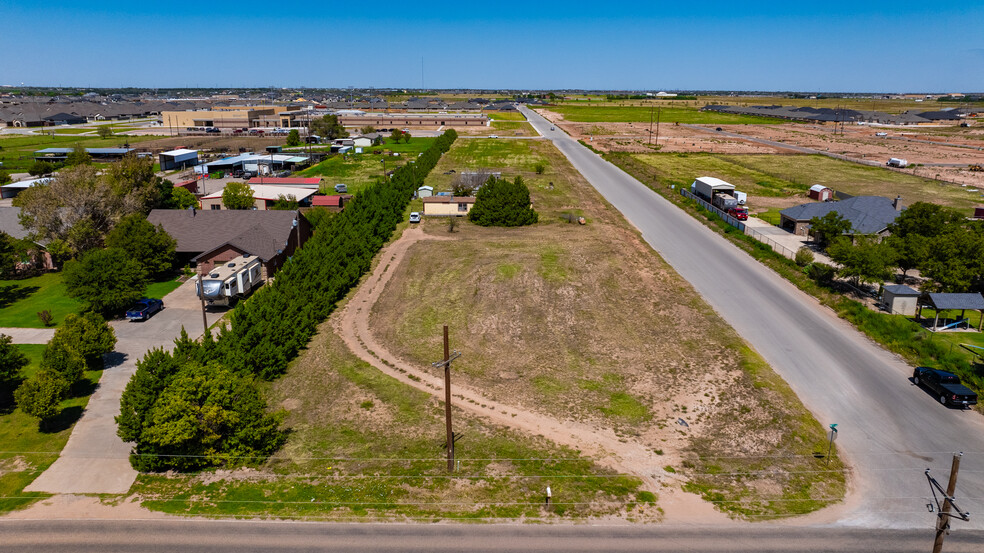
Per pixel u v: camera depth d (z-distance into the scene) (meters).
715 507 28.36
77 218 66.56
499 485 29.89
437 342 48.53
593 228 83.25
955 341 46.78
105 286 51.25
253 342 42.44
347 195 103.69
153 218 69.88
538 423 36.16
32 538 25.88
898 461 32.34
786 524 27.12
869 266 54.09
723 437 34.78
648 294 58.50
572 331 50.53
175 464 31.75
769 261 67.44
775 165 138.62
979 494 29.47
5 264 59.97
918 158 150.62
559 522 27.09
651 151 161.50
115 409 38.19
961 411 37.53
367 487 29.72
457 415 37.00
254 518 27.34
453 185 110.12
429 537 26.03
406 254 72.31
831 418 36.62
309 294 52.41
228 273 56.47
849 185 113.00
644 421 36.56
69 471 31.53
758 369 42.47
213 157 147.25
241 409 31.98
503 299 57.50
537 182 116.38
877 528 26.86
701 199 97.31
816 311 54.00
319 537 26.03
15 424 36.38
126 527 26.69
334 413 37.41
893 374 42.31
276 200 93.25
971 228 63.34
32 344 47.31
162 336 49.06
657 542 25.75
